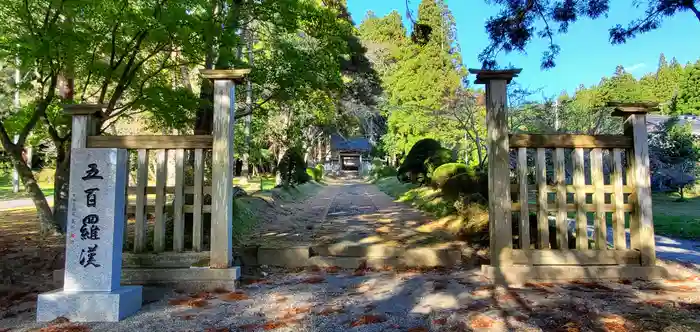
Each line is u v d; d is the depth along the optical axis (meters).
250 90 9.55
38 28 6.69
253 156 21.31
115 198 4.48
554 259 5.65
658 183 20.89
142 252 5.65
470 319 3.87
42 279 5.88
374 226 9.16
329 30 9.43
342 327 3.92
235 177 31.69
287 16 8.22
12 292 5.30
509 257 5.61
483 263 6.53
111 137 5.68
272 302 4.80
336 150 46.28
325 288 5.39
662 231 10.67
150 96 7.22
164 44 7.18
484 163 14.55
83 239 4.42
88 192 4.47
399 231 8.45
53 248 7.41
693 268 6.05
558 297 4.73
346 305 4.60
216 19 7.04
